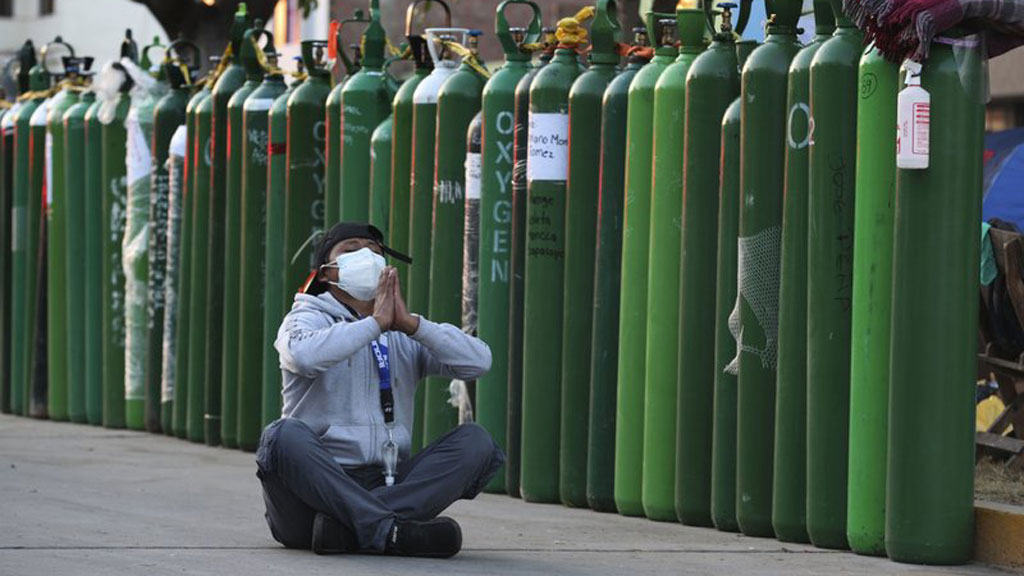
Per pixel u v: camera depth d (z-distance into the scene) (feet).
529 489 70.79
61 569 49.60
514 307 71.92
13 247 105.40
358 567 50.31
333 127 81.97
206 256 90.17
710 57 63.72
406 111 77.56
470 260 74.18
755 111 60.39
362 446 52.80
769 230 60.34
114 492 70.08
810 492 58.18
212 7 103.96
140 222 94.99
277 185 85.25
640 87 66.28
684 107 64.64
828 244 57.47
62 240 100.83
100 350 98.99
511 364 72.02
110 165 96.73
